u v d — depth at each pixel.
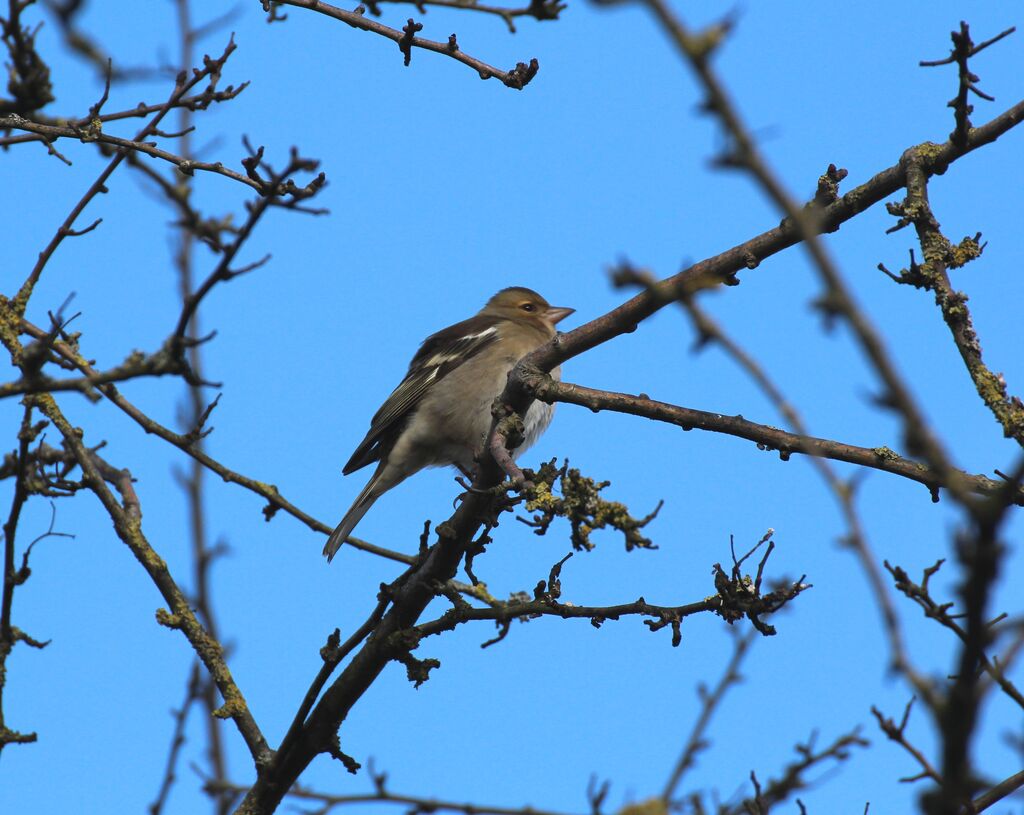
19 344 9.97
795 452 9.09
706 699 8.73
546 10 8.65
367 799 9.35
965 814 6.61
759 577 9.12
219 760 10.30
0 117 9.63
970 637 3.48
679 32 3.00
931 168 8.50
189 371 6.52
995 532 3.33
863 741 8.30
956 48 7.95
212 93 10.33
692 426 9.23
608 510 8.09
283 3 9.73
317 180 8.77
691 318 3.60
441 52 9.78
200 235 9.80
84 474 10.56
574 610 9.64
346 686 9.91
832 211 8.72
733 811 8.06
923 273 8.21
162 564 10.47
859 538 3.84
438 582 9.83
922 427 3.33
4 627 9.86
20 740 9.67
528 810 8.83
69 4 5.28
